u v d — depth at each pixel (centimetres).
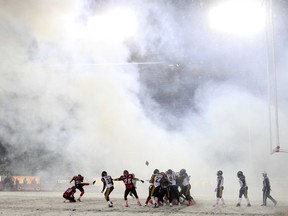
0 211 1515
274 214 1428
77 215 1396
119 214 1424
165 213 1459
